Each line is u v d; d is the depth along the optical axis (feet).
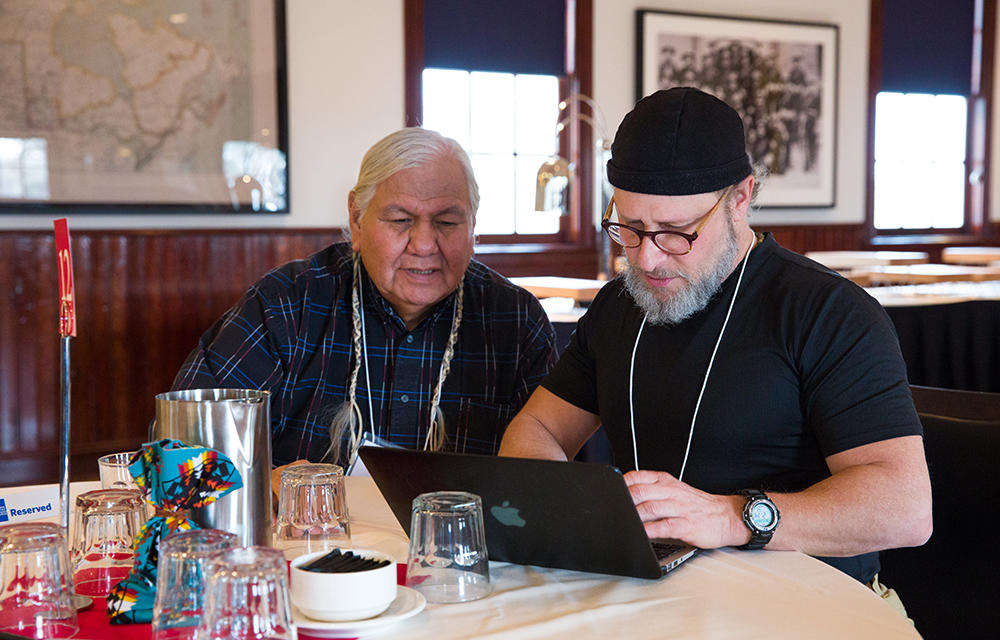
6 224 15.66
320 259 7.01
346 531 4.38
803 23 22.43
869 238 23.99
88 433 16.22
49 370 15.94
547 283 14.71
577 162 20.57
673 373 5.41
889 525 4.42
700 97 5.13
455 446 6.90
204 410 3.75
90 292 16.06
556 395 6.10
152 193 16.53
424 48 19.15
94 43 15.89
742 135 5.20
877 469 4.59
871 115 23.71
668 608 3.76
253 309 6.70
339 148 18.06
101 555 3.97
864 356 4.88
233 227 17.21
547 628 3.57
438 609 3.80
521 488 4.00
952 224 25.98
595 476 3.73
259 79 17.11
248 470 3.80
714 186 5.04
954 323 13.84
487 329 6.97
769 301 5.22
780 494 4.59
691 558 4.36
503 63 19.86
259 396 4.11
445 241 6.48
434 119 19.40
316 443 6.75
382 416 6.84
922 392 5.97
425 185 6.35
